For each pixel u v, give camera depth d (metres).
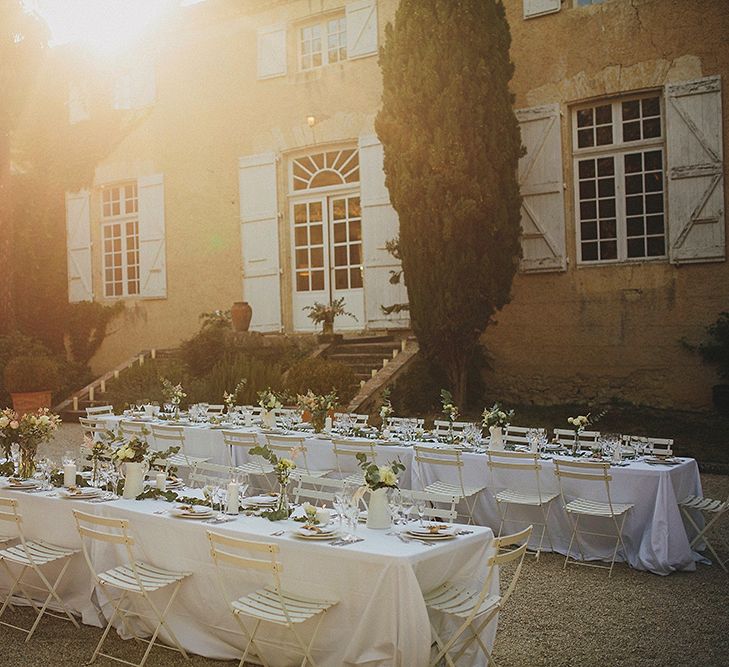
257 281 15.69
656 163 12.42
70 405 14.52
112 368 17.20
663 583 5.61
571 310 12.71
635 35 12.30
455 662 4.05
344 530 4.32
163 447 9.12
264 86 15.59
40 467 5.83
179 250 16.52
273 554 3.88
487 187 11.41
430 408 11.95
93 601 4.93
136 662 4.38
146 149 16.88
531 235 12.99
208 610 4.43
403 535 4.17
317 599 4.02
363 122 14.53
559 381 12.76
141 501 5.04
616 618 4.90
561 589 5.48
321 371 11.30
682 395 11.94
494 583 4.30
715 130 11.79
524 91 13.09
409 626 3.74
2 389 14.81
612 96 12.55
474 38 11.52
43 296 17.33
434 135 11.46
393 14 14.27
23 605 5.36
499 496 6.45
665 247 12.34
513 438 7.39
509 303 12.45
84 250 17.53
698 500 6.26
